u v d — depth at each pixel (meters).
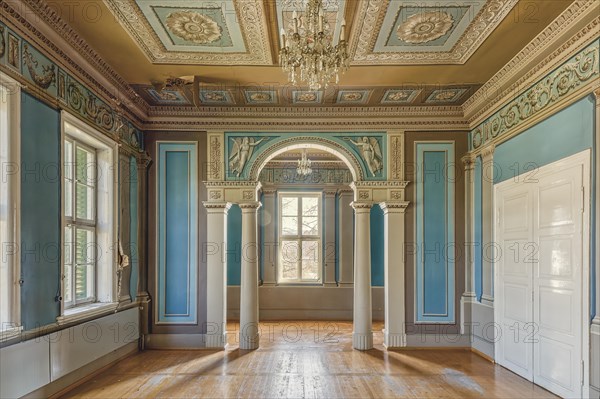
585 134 3.45
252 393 3.98
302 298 8.41
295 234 8.73
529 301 4.27
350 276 8.47
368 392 4.01
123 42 3.90
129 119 5.34
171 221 5.77
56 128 3.66
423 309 5.70
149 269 5.71
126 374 4.53
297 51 3.08
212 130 5.84
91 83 4.28
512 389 4.05
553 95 3.89
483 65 4.40
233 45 4.00
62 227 3.70
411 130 5.84
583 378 3.44
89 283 4.59
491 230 5.13
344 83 4.90
